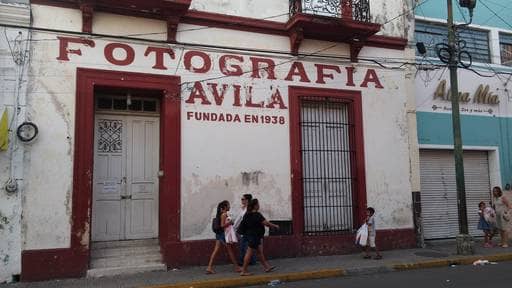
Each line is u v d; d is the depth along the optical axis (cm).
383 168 1257
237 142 1110
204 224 1060
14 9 945
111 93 1070
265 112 1146
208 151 1080
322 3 1216
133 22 1042
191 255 1039
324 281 940
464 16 1551
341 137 1245
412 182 1290
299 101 1192
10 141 923
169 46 1069
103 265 987
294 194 1152
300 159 1173
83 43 995
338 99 1230
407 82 1326
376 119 1268
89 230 962
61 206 946
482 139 1506
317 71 1216
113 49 1020
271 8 1184
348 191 1234
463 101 1491
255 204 976
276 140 1150
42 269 920
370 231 1127
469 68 1448
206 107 1090
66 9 989
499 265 1103
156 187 1096
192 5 1101
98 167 1055
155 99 1119
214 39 1116
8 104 928
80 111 978
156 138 1110
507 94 1570
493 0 1609
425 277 952
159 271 998
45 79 958
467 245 1185
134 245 1055
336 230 1210
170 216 1032
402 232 1259
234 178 1097
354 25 1184
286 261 1094
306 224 1182
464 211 1208
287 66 1184
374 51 1292
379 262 1078
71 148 963
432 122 1430
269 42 1173
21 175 925
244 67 1138
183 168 1054
